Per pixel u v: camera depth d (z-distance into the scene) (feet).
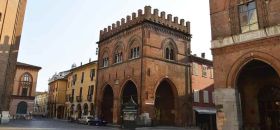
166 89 141.69
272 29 59.47
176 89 136.56
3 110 112.78
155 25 135.64
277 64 57.26
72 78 226.79
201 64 159.02
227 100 64.03
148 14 133.59
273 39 58.95
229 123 62.49
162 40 137.59
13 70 124.06
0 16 112.88
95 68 191.42
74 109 211.61
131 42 139.33
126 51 141.28
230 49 66.18
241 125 61.82
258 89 75.10
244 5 66.90
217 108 65.62
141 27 133.49
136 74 129.90
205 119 148.87
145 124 118.93
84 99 197.36
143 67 126.11
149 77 126.31
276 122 72.18
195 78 152.15
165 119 137.39
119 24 152.35
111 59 153.17
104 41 163.84
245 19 65.92
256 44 61.46
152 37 133.49
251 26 64.23
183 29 149.07
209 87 160.04
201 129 117.80
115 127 123.13
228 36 67.36
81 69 212.84
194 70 153.17
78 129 100.37
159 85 144.05
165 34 139.74
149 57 129.08
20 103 226.58
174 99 135.64
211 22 72.28
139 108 121.90
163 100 141.49
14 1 118.83
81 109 200.13
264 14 61.98
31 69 239.30
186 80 143.43
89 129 102.78
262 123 73.20
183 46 147.33
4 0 114.93
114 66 148.97
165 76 133.39
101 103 154.81
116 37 152.35
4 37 112.57
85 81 202.18
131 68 134.51
